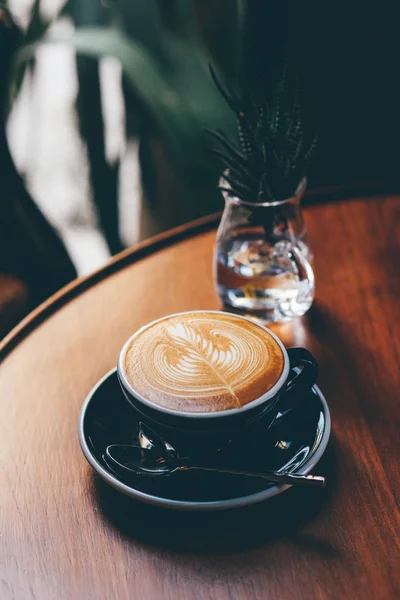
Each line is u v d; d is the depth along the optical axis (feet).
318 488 1.67
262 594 1.48
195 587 1.50
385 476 1.70
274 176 2.07
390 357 2.04
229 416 1.57
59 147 6.70
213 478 1.63
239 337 1.78
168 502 1.55
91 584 1.52
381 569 1.51
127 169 5.86
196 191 5.35
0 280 3.38
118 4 5.65
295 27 4.52
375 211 2.74
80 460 1.79
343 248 2.54
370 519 1.61
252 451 1.67
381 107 4.83
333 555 1.54
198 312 1.90
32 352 2.15
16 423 1.90
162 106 5.14
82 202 6.32
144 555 1.56
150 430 1.71
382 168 5.07
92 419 1.76
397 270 2.40
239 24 4.62
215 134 2.12
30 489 1.72
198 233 2.69
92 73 5.21
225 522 1.61
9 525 1.64
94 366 2.08
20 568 1.55
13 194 3.55
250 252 2.12
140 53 5.21
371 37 4.55
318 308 2.25
